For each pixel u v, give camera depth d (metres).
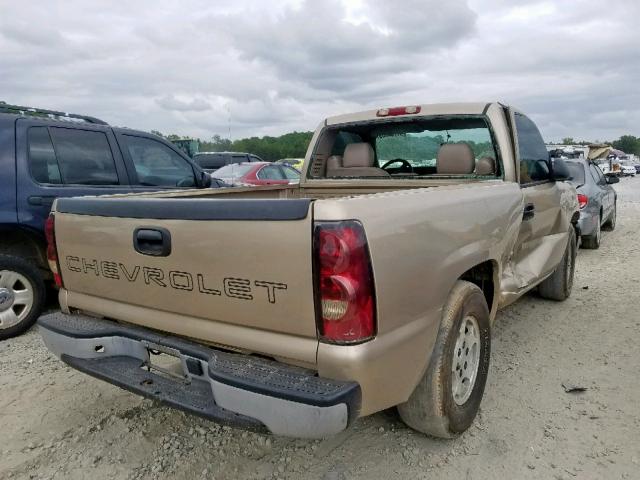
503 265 3.42
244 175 11.67
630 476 2.52
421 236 2.36
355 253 2.00
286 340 2.13
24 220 4.67
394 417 3.05
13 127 4.71
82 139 5.19
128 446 2.88
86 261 2.82
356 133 4.64
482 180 3.78
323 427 1.94
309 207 2.01
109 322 2.80
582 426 2.96
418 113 4.07
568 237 5.10
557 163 4.42
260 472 2.63
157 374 2.53
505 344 4.24
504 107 3.91
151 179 5.75
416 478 2.55
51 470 2.67
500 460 2.67
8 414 3.24
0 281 4.54
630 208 15.62
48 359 4.11
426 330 2.41
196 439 2.94
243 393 2.04
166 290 2.46
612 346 4.15
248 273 2.15
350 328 2.02
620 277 6.47
